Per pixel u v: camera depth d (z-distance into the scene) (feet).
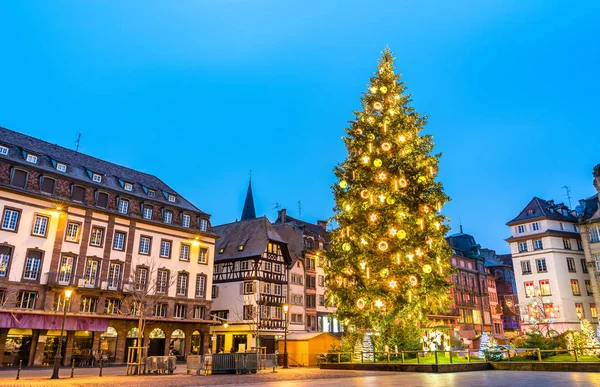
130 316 119.34
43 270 107.76
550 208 178.60
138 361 75.15
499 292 263.70
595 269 152.76
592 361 61.62
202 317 142.00
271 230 169.58
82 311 113.29
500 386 35.88
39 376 71.92
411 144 74.38
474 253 246.27
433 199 72.54
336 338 117.39
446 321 205.36
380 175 71.05
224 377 62.75
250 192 291.79
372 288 69.72
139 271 127.65
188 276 140.56
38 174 111.04
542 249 167.53
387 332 72.38
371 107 79.87
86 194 119.75
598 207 157.38
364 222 73.51
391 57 83.56
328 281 78.18
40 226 109.50
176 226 139.23
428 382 42.16
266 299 155.63
